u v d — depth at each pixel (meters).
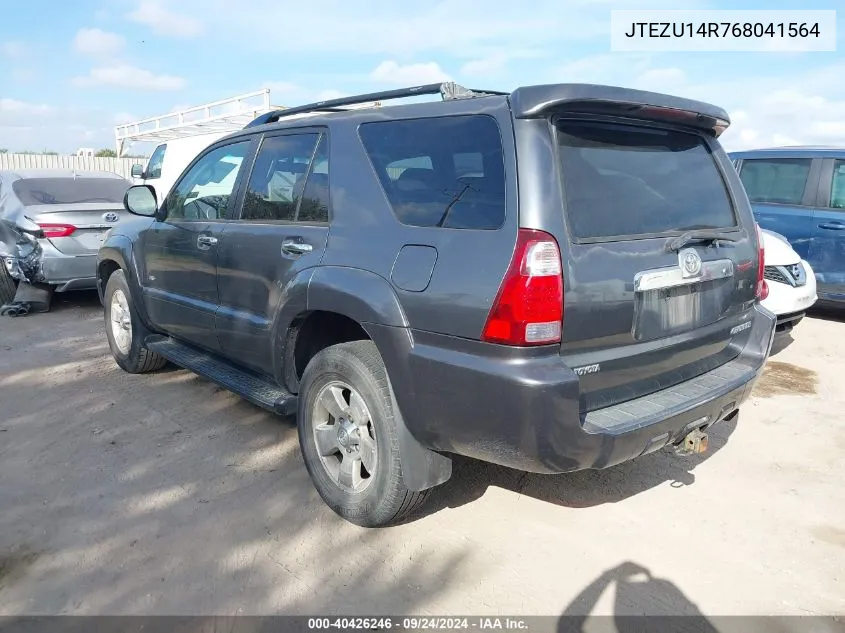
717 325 3.27
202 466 3.79
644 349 2.85
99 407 4.66
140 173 14.27
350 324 3.33
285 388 3.61
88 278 7.57
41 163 21.94
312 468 3.34
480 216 2.61
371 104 3.69
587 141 2.76
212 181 4.25
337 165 3.26
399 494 2.94
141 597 2.69
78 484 3.57
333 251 3.13
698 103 3.08
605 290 2.60
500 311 2.46
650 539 3.15
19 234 7.50
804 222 7.46
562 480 3.69
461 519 3.28
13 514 3.27
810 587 2.84
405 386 2.76
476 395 2.54
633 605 2.70
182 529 3.16
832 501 3.53
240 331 3.83
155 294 4.74
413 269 2.74
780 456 4.05
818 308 8.23
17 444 4.06
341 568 2.89
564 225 2.51
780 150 7.83
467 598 2.72
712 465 3.92
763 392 5.18
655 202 2.96
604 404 2.78
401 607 2.66
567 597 2.74
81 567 2.87
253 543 3.06
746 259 3.40
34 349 6.17
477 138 2.71
